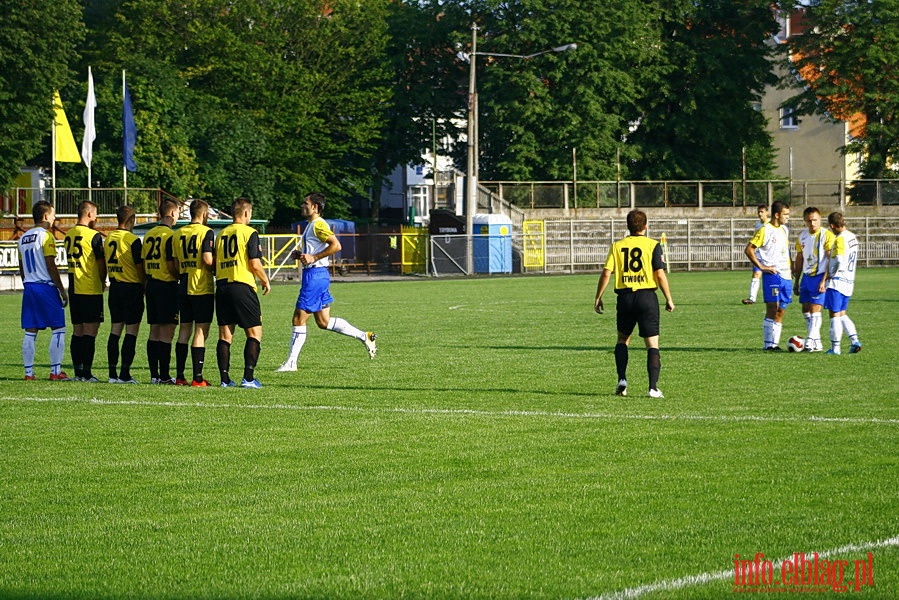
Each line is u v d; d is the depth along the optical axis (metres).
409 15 151.75
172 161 124.06
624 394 28.25
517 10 138.75
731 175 149.88
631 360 36.31
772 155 165.88
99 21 146.50
